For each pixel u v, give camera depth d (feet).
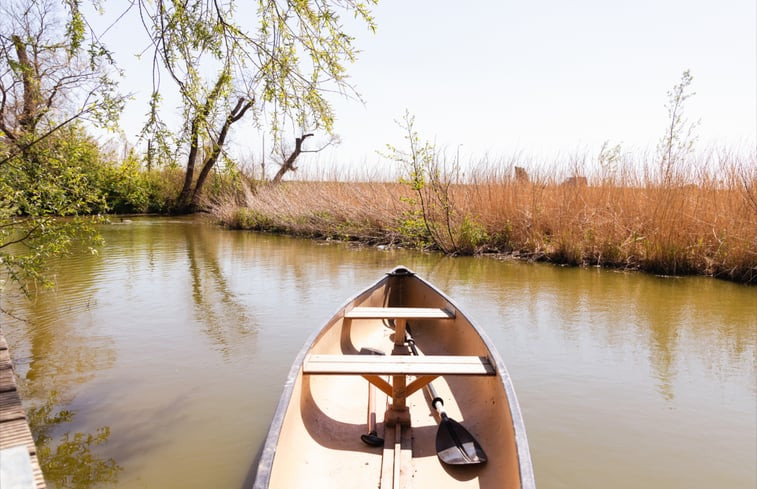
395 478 10.08
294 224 58.13
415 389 12.14
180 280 31.53
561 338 20.31
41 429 12.97
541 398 14.90
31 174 16.55
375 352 17.02
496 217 44.45
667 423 13.47
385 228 49.88
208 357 18.04
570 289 29.32
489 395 12.21
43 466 11.34
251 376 16.35
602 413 14.01
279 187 65.62
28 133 15.97
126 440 12.44
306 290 28.91
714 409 14.30
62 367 17.04
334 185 59.06
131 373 16.56
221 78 14.08
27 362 17.57
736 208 32.94
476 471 10.49
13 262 16.05
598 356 18.33
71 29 12.41
